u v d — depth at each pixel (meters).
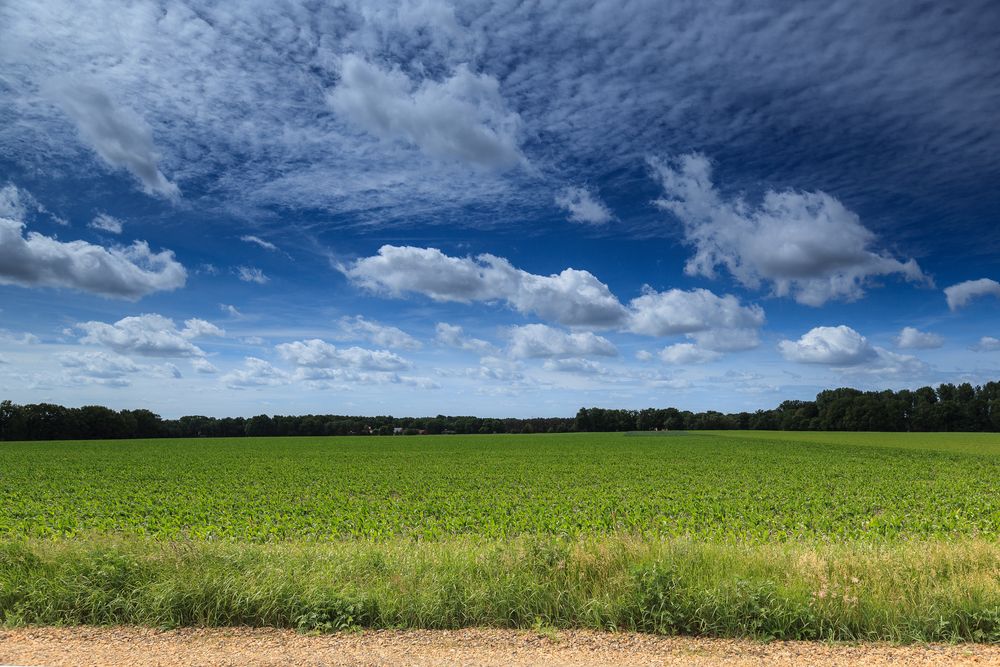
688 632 6.65
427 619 6.95
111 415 115.75
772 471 36.50
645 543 8.90
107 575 7.68
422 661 5.81
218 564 8.19
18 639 6.57
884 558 8.18
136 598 7.34
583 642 6.37
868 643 6.28
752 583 7.18
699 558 8.19
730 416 145.25
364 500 24.61
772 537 15.55
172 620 6.96
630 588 7.23
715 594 6.91
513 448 67.75
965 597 6.81
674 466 40.69
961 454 51.41
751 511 19.81
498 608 7.10
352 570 8.20
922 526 16.66
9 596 7.53
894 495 24.47
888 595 7.06
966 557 8.21
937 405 113.44
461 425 148.12
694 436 99.06
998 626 6.38
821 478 32.03
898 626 6.55
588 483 30.41
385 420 147.50
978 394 117.38
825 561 8.06
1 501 24.66
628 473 35.75
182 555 8.41
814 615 6.66
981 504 21.56
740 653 6.03
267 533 16.78
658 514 20.03
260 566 8.15
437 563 8.38
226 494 26.84
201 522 19.03
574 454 55.69
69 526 18.19
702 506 21.38
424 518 19.36
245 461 48.84
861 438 83.62
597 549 8.38
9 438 103.50
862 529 16.72
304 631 6.75
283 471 39.06
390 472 37.88
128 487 29.98
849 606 6.77
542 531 16.56
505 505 22.02
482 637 6.54
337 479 33.59
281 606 7.10
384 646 6.26
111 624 7.05
